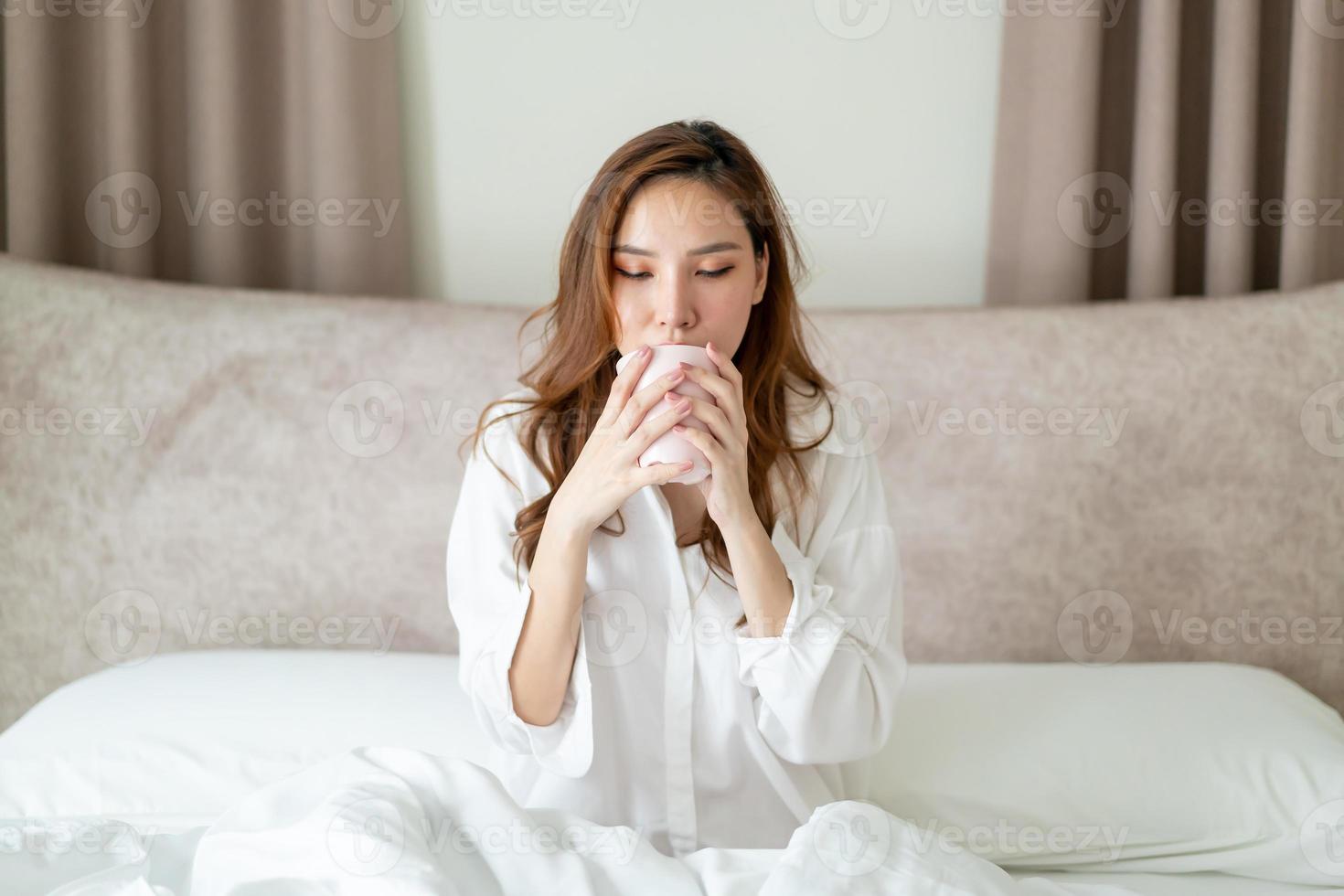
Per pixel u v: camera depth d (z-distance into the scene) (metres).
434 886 0.92
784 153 2.03
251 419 1.81
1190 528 1.78
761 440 1.28
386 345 1.83
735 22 2.00
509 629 1.15
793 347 1.33
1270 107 2.01
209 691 1.51
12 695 1.83
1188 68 2.01
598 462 1.10
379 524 1.81
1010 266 2.00
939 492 1.80
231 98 1.97
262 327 1.83
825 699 1.18
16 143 1.97
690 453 1.09
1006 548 1.80
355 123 1.96
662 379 1.07
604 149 2.03
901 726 1.46
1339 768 1.33
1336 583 1.77
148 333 1.83
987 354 1.81
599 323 1.17
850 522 1.30
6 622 1.82
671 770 1.23
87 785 1.35
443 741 1.42
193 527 1.81
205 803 1.34
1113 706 1.46
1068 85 1.92
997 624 1.81
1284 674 1.79
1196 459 1.78
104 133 2.03
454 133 2.04
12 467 1.81
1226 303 1.83
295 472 1.81
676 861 1.05
